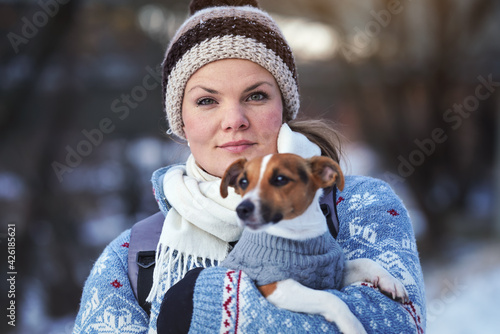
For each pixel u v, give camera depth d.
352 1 14.57
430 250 14.48
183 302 1.81
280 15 14.23
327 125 2.58
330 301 1.75
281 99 2.34
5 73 10.08
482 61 16.06
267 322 1.74
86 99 11.98
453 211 16.17
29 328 8.73
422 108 16.00
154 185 2.35
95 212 11.71
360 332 1.71
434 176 15.84
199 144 2.26
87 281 2.25
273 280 1.81
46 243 10.14
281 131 2.25
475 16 15.31
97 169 12.05
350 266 1.97
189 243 2.12
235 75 2.20
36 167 10.73
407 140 15.77
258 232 1.89
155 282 2.09
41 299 9.37
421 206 15.35
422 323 1.94
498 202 15.61
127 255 2.23
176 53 2.28
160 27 12.20
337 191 2.26
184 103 2.31
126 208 12.09
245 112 2.22
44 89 11.11
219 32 2.21
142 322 2.12
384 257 2.03
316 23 14.68
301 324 1.73
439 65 15.48
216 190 2.18
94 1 11.79
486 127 17.05
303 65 15.18
